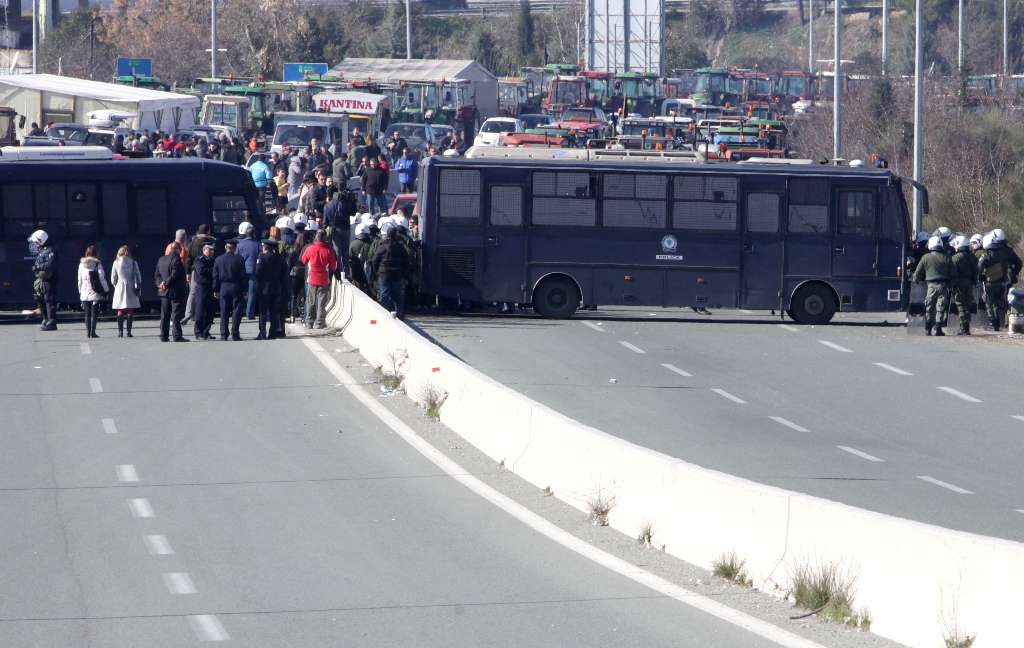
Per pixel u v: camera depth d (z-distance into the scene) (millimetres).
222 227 105125
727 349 88938
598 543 41250
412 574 37375
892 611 31031
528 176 102688
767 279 103000
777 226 102875
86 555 39344
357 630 32156
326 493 48062
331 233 104562
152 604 34281
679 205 102812
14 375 75562
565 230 102812
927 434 62750
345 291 93625
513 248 102938
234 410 65125
